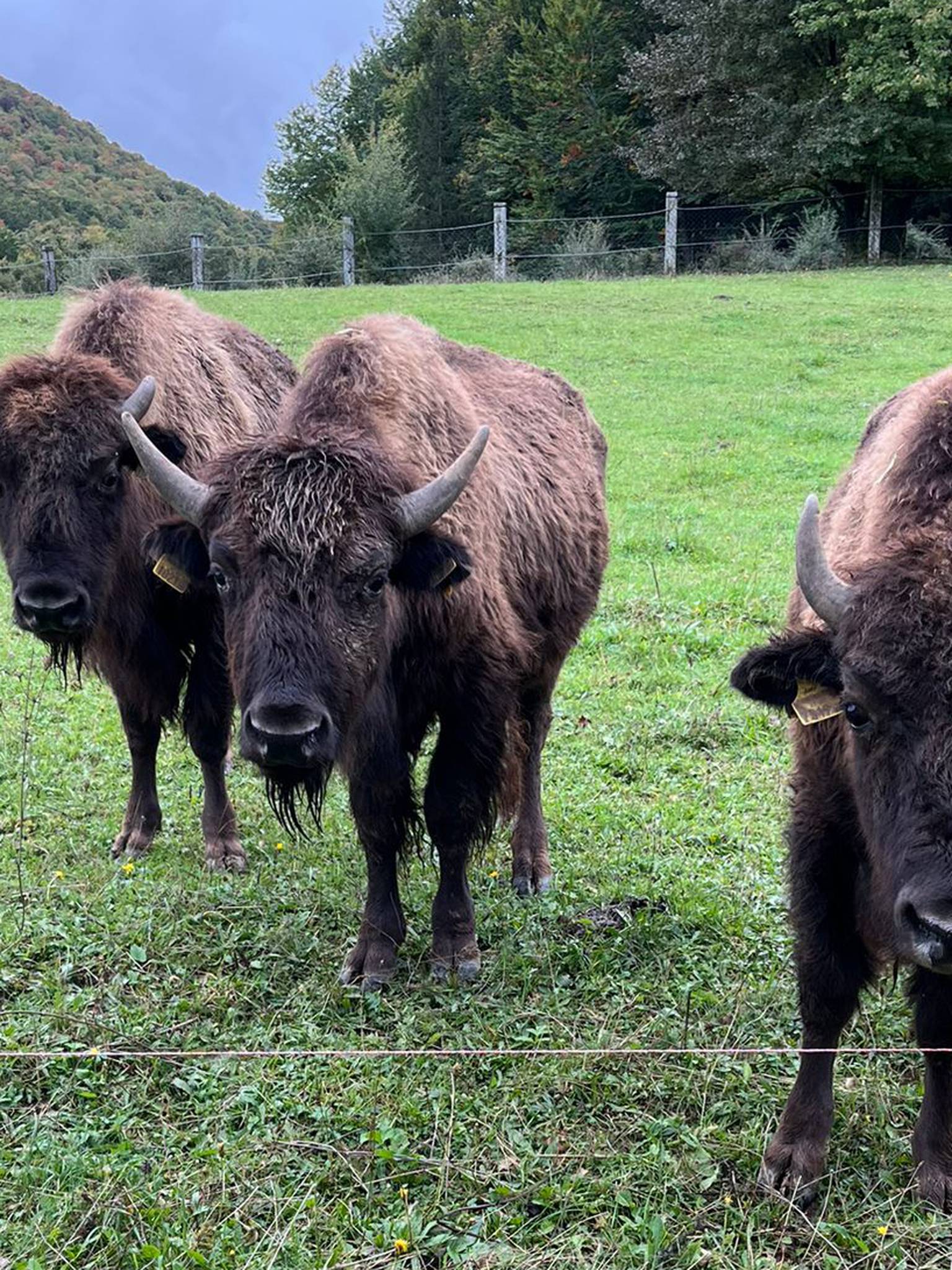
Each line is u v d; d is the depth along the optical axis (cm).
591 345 1038
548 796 339
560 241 1894
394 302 1245
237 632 224
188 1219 190
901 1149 208
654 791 340
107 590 296
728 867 296
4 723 382
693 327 1091
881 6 1529
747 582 511
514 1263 185
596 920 276
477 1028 239
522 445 318
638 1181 200
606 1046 229
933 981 195
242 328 380
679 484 686
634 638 452
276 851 310
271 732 212
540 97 2191
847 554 216
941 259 1552
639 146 2006
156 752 317
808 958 206
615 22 2162
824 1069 204
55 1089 218
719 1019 239
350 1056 226
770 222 1898
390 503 229
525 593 301
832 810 205
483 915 282
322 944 268
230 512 225
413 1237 189
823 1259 187
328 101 2955
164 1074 224
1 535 297
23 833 312
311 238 1695
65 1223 190
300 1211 192
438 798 265
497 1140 208
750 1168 205
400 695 259
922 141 1549
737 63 1680
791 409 835
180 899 279
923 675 174
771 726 375
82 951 258
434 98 2559
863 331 1052
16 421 287
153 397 307
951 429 200
